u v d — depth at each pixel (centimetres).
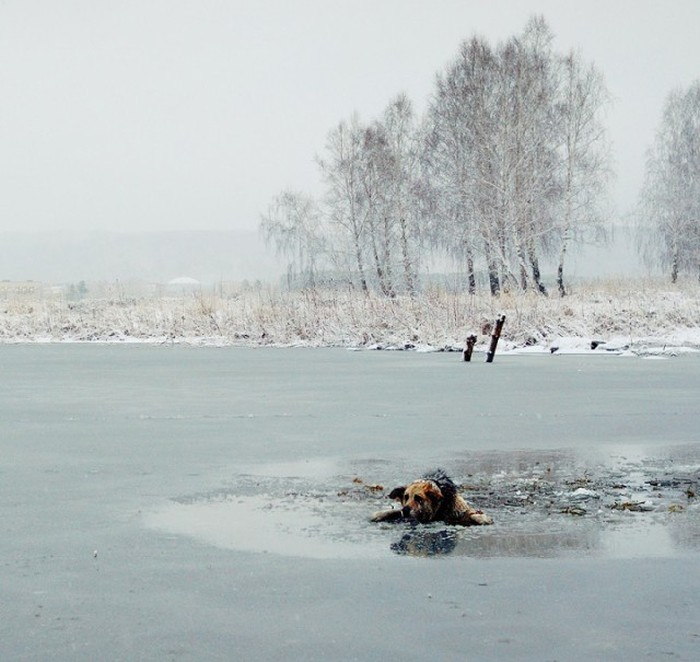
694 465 1041
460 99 5084
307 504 842
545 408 1642
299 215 5734
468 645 482
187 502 853
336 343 3956
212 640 493
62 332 4603
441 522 767
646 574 607
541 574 608
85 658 470
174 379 2306
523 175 4884
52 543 700
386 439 1263
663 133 6181
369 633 501
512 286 4838
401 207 5522
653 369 2570
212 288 4766
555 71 5197
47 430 1373
